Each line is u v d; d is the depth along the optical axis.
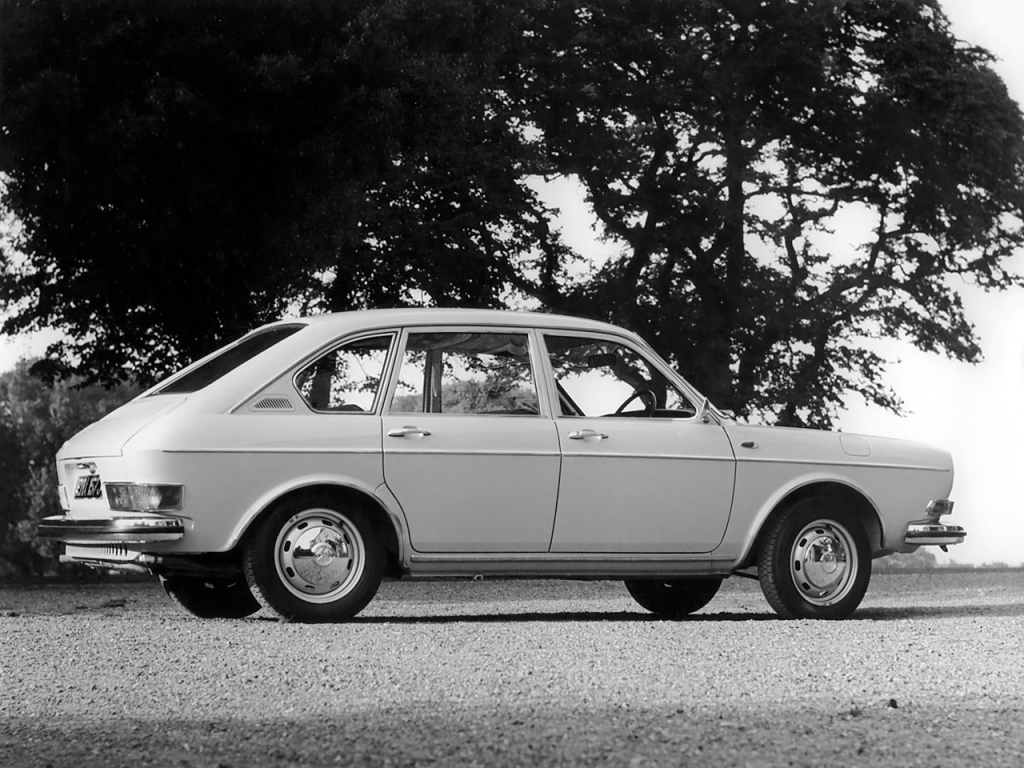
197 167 16.22
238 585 8.62
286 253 17.25
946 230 32.03
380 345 7.81
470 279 25.05
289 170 16.61
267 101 16.09
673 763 3.65
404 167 17.95
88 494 7.77
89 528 7.36
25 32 15.38
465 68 18.52
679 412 8.41
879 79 30.67
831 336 32.03
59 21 15.60
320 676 5.36
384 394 7.73
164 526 7.19
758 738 4.03
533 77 29.05
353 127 16.53
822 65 29.91
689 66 29.39
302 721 4.37
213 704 4.75
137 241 16.88
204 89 15.95
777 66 30.58
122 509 7.33
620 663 5.70
